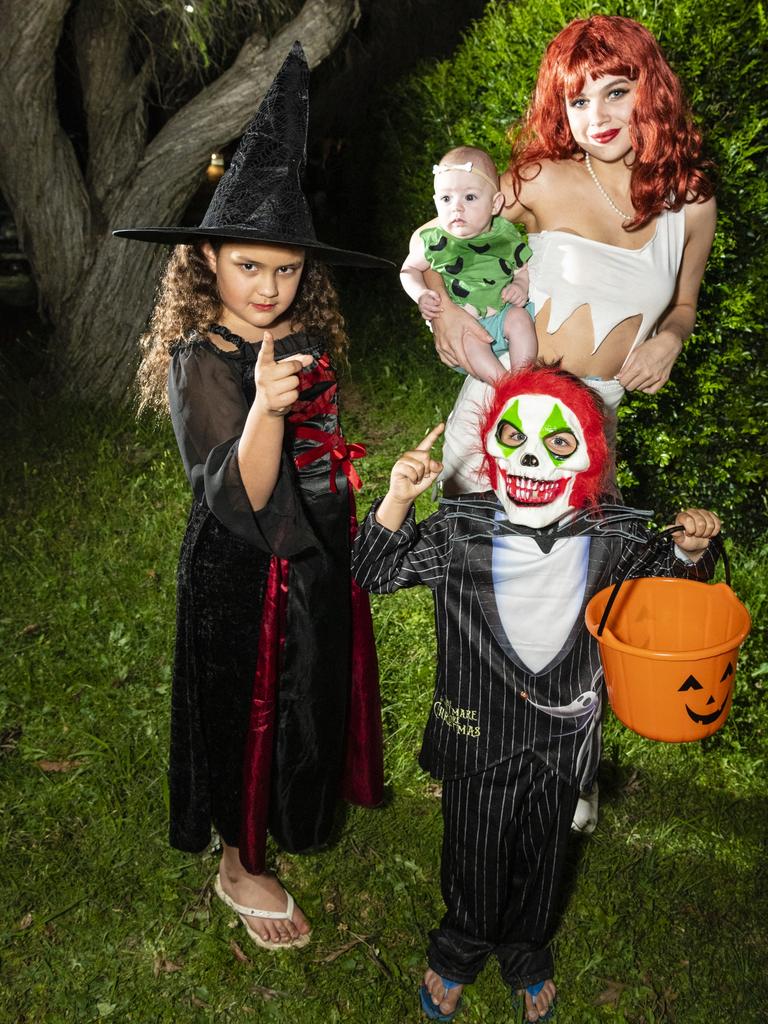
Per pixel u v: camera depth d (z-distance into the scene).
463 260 2.69
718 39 4.22
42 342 8.69
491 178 2.69
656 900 2.96
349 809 3.29
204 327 2.39
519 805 2.38
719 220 4.26
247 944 2.83
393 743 3.58
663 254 2.73
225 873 2.86
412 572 2.38
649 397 4.46
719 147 4.28
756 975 2.73
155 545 4.99
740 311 4.34
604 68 2.52
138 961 2.78
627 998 2.66
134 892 2.99
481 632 2.32
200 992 2.68
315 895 2.96
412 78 7.45
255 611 2.47
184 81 7.95
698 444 4.60
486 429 2.27
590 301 2.70
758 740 3.61
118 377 7.06
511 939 2.55
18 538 5.10
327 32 6.64
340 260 2.57
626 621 2.35
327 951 2.81
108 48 6.73
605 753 3.51
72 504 5.47
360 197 9.86
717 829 3.22
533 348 2.71
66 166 6.77
